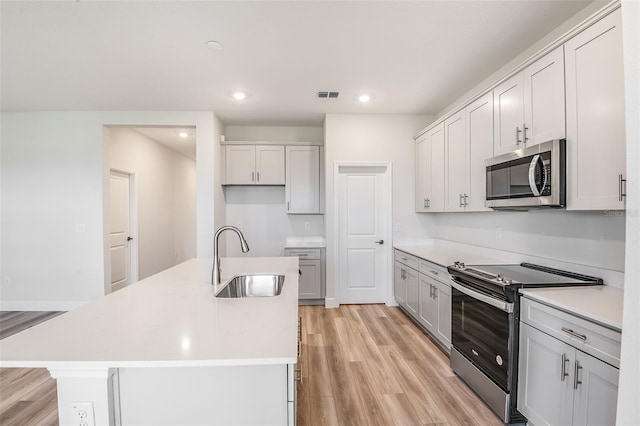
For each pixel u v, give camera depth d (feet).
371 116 12.80
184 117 12.31
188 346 3.19
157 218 17.67
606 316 3.99
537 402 5.10
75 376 3.03
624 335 2.23
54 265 12.30
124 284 14.89
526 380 5.35
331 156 12.72
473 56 8.02
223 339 3.37
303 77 9.21
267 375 3.35
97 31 6.79
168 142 17.66
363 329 10.40
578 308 4.32
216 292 5.46
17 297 12.32
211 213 12.42
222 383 3.33
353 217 13.25
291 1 5.89
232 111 12.37
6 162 12.24
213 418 3.33
